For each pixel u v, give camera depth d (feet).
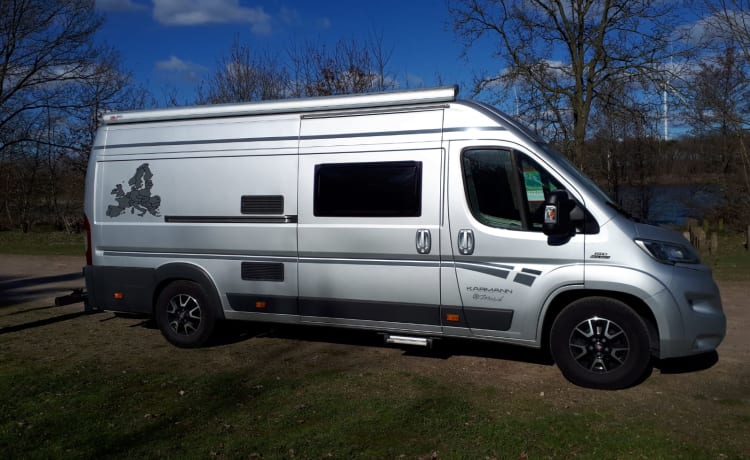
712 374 17.95
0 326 25.89
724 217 64.80
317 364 19.54
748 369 18.42
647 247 16.16
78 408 15.88
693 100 53.01
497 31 56.34
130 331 24.61
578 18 54.29
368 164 18.61
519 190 17.08
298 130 19.60
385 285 18.48
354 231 18.62
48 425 14.78
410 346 21.53
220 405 15.96
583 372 16.72
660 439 13.44
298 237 19.38
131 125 22.12
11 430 14.47
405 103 18.43
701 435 13.67
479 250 17.33
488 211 17.35
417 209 17.94
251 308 20.39
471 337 17.84
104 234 22.25
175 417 15.16
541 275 16.79
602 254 16.24
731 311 26.45
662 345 16.02
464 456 12.75
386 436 13.83
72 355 21.08
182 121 21.35
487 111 17.87
